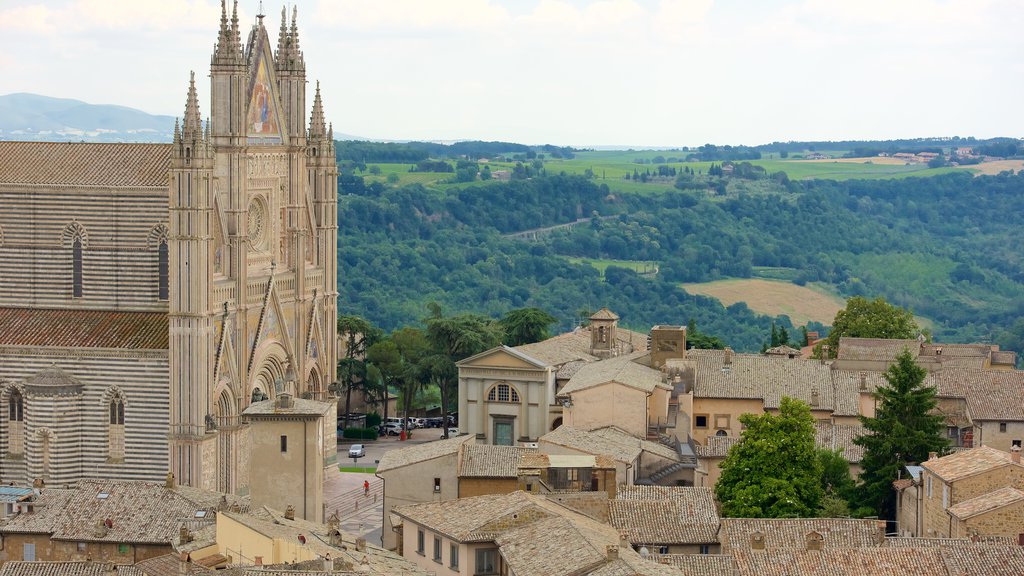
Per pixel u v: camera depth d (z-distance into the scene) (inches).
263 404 6875.0
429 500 6761.8
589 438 7322.8
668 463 7416.3
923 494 6461.6
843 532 5831.7
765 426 6840.6
